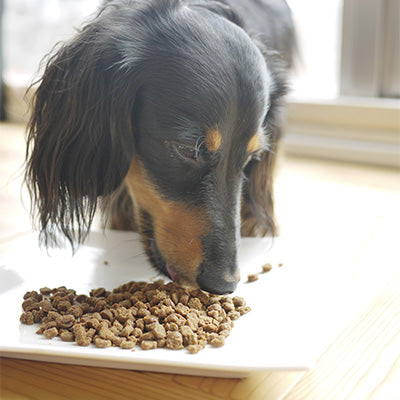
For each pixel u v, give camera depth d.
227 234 0.46
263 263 0.52
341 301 0.46
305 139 1.08
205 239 0.46
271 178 0.60
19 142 1.17
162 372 0.37
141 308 0.42
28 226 0.70
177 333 0.38
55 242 0.52
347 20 1.06
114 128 0.48
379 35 1.04
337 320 0.43
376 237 0.61
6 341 0.38
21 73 1.37
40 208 0.51
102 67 0.48
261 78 0.47
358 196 0.80
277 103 0.56
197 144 0.45
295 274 0.49
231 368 0.35
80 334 0.38
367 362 0.39
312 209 0.73
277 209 0.73
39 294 0.44
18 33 1.35
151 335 0.39
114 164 0.48
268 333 0.40
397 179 0.91
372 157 1.02
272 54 0.57
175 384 0.37
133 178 0.51
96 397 0.36
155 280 0.49
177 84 0.46
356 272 0.52
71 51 0.49
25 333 0.40
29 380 0.37
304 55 1.08
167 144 0.46
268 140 0.56
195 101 0.45
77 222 0.53
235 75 0.46
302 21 1.09
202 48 0.46
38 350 0.36
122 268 0.51
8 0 1.34
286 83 0.56
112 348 0.38
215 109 0.45
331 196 0.80
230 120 0.46
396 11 1.03
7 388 0.36
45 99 0.50
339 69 1.09
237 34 0.48
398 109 0.99
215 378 0.37
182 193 0.47
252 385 0.37
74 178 0.50
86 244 0.55
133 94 0.47
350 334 0.42
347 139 1.04
